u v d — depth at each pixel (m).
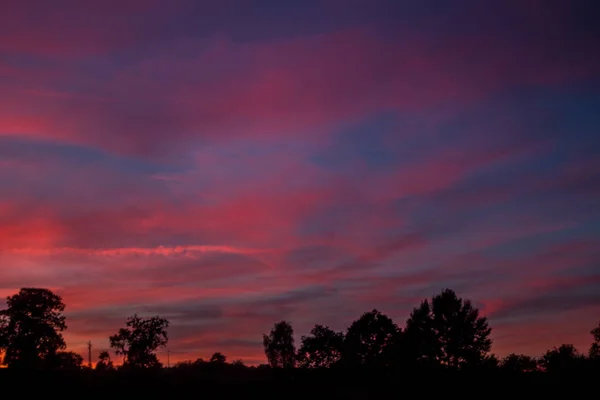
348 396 56.00
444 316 75.31
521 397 54.84
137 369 60.34
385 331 68.88
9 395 48.50
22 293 69.81
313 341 67.94
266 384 58.56
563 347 71.12
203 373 62.12
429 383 61.59
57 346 70.19
